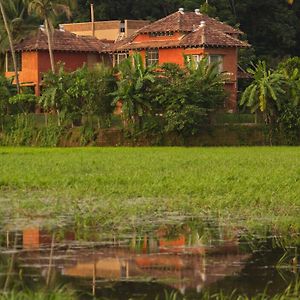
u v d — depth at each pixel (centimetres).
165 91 12000
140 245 3862
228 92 12962
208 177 6469
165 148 11431
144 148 11431
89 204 5125
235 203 5109
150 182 6219
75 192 5666
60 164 8044
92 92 12006
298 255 3672
